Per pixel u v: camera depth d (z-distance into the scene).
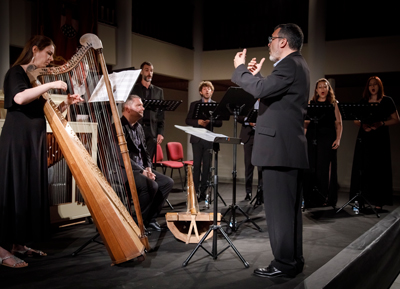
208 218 3.08
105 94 2.57
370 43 6.57
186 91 9.62
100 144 3.41
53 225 3.38
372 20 6.61
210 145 5.09
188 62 7.80
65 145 2.45
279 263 2.40
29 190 2.50
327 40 6.94
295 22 7.29
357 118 4.51
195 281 2.31
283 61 2.35
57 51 5.34
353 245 3.04
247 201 5.32
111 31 6.24
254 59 2.74
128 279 2.32
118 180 3.18
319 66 6.77
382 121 4.70
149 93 4.96
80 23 5.59
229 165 8.37
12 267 2.47
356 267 2.63
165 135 8.66
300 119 2.39
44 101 2.55
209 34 7.96
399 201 5.80
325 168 4.88
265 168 2.44
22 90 2.41
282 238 2.37
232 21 7.74
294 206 2.41
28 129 2.48
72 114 3.49
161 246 3.01
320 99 4.86
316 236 3.50
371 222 4.10
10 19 4.93
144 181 3.27
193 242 3.10
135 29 6.69
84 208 3.55
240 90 3.42
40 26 5.17
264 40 7.48
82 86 2.69
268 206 2.43
